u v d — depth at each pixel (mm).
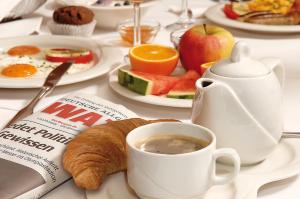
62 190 464
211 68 496
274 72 531
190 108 665
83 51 873
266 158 505
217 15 1150
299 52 949
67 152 464
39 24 1105
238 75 475
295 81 786
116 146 472
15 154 471
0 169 449
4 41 959
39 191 446
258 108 473
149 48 796
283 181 483
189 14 1208
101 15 1090
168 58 757
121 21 1105
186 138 435
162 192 404
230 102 470
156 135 439
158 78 703
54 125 529
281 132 501
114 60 833
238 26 1062
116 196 433
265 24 1081
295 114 654
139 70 752
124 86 716
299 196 460
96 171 442
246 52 492
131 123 510
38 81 728
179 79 712
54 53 874
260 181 455
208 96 477
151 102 659
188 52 794
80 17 1039
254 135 476
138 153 401
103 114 560
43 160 464
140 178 407
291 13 1095
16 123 533
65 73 802
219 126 478
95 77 775
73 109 568
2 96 722
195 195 408
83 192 460
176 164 395
